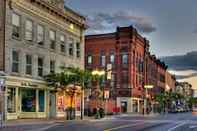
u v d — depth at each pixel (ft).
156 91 395.75
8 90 134.82
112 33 295.28
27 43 147.23
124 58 291.58
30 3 149.18
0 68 130.00
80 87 172.86
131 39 290.15
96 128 103.14
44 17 160.35
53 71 166.50
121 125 119.96
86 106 224.33
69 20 182.80
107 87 290.56
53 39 168.55
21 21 143.13
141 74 322.55
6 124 111.96
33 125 112.47
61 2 173.88
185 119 184.34
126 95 288.71
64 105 175.01
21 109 143.74
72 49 187.42
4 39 132.05
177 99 494.59
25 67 145.59
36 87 151.94
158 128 109.91
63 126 110.42
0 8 131.54
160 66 427.74
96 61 298.97
